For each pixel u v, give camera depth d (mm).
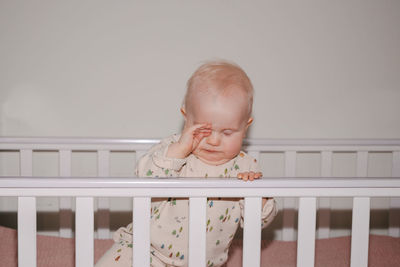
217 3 1811
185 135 962
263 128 1863
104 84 1810
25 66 1782
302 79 1862
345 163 1924
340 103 1882
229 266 1465
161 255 1106
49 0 1771
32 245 901
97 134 1820
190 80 992
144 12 1798
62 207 1707
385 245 1592
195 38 1812
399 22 1878
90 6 1783
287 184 928
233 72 980
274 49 1843
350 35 1865
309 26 1849
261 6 1826
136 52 1807
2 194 889
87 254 909
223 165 1062
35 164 1826
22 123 1798
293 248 1622
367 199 954
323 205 1791
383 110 1898
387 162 1938
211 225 1062
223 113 941
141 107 1823
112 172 1843
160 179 907
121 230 1161
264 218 1055
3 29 1765
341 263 1475
